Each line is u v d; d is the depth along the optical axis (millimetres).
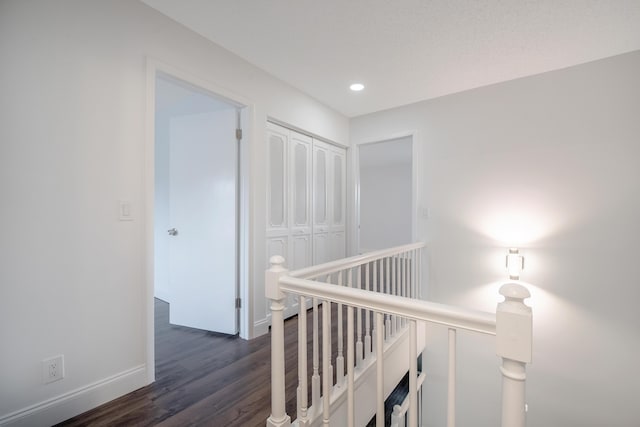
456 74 2592
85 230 1556
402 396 3016
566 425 2469
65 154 1484
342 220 3834
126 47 1715
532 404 2613
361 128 3740
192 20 1911
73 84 1510
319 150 3445
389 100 3203
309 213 3297
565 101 2523
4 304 1314
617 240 2322
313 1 1723
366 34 2039
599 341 2371
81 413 1540
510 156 2777
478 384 2838
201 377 1926
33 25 1380
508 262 2654
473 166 2969
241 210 2561
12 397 1339
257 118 2568
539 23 1905
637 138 2254
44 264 1421
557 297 2541
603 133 2375
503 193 2811
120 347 1699
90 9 1571
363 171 8062
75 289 1522
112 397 1658
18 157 1343
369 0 1712
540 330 2600
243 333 2549
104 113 1624
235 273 2570
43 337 1421
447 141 3115
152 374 1849
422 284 3215
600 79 2381
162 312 3279
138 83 1768
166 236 3740
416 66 2463
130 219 1737
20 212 1352
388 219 7750
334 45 2172
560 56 2307
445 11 1801
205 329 2699
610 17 1838
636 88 2254
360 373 1767
